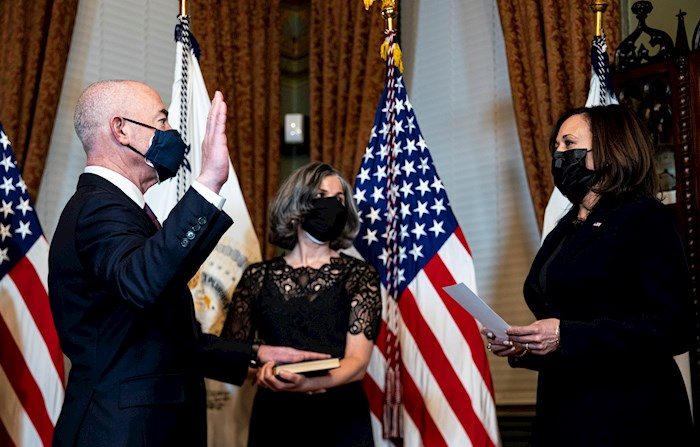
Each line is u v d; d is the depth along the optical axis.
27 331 3.54
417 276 3.86
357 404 3.19
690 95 3.59
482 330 2.65
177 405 2.12
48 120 4.23
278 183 5.28
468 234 4.89
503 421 4.50
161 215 3.75
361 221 3.96
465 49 5.05
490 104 4.89
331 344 3.19
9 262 3.56
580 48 4.23
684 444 2.35
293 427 3.15
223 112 2.08
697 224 3.53
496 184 4.80
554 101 4.27
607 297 2.48
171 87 5.05
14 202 3.61
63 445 2.06
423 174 3.99
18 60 4.20
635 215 2.48
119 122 2.27
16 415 3.48
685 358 3.50
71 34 4.42
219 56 5.16
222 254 3.97
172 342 2.18
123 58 4.82
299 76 5.77
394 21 4.23
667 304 2.37
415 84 5.28
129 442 2.04
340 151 5.10
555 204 3.75
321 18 5.35
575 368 2.43
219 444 3.94
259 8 5.38
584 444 2.38
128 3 4.87
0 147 3.64
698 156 3.55
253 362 3.00
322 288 3.26
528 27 4.45
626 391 2.38
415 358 3.78
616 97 3.84
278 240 3.45
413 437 3.69
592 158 2.63
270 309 3.26
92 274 2.11
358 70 5.08
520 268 4.65
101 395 2.08
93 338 2.13
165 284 1.95
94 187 2.22
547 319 2.44
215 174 2.04
